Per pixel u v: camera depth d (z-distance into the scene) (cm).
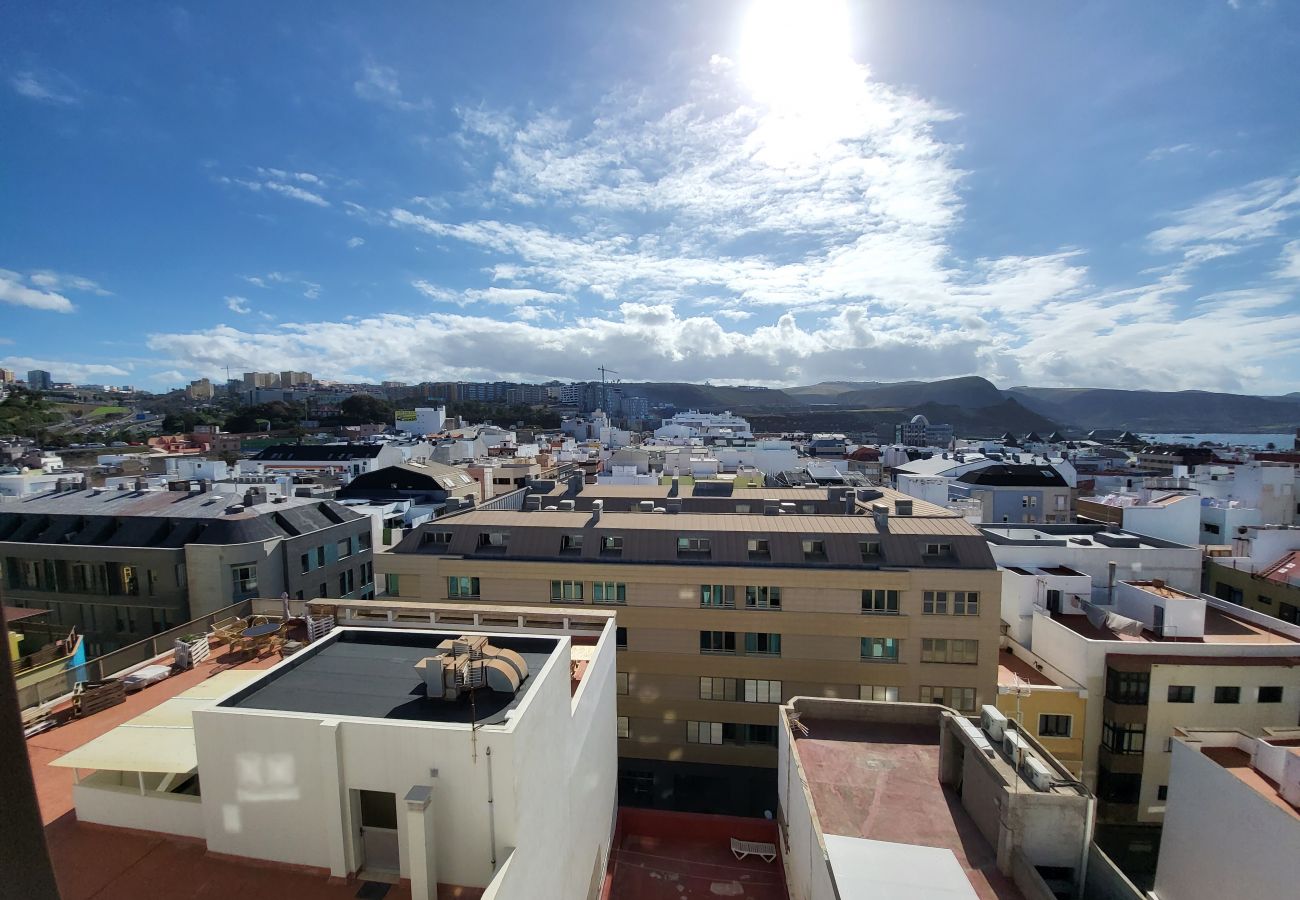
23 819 511
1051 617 5112
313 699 1823
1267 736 3169
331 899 1541
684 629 4775
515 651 2209
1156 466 17325
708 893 3466
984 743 2478
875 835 2419
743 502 6719
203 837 1731
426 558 5034
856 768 2878
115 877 1611
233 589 5900
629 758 4872
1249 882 2891
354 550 7400
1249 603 6000
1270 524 7538
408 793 1512
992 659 4575
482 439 17988
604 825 3175
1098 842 4500
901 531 4856
